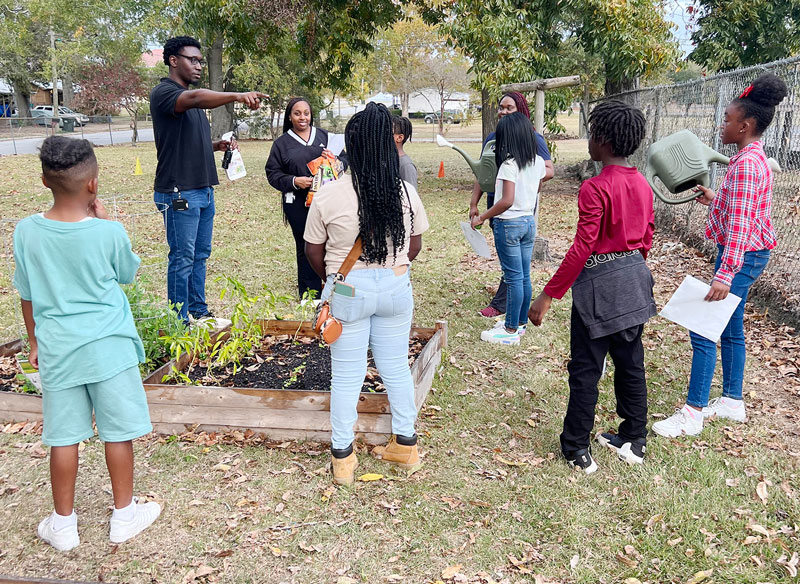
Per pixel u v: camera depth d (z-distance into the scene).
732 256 3.54
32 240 2.68
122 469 2.91
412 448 3.50
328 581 2.74
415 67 50.47
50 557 2.86
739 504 3.23
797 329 5.57
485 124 14.16
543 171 5.16
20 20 44.28
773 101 3.52
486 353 5.16
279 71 32.66
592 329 3.31
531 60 12.64
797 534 3.00
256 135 38.88
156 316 4.53
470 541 2.96
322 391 3.68
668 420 3.92
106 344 2.78
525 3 12.56
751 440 3.82
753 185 3.51
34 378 3.51
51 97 68.31
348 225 3.03
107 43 37.59
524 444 3.82
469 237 5.19
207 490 3.34
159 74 39.31
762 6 15.18
